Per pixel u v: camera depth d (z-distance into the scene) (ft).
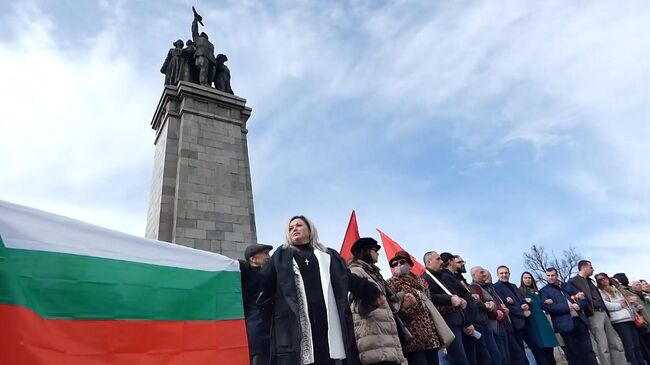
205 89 60.03
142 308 12.80
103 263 12.62
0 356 9.75
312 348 13.79
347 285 15.24
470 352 23.13
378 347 16.22
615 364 29.45
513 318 29.07
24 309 10.50
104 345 11.64
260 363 18.39
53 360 10.53
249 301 16.52
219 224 52.16
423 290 20.77
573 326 29.12
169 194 52.11
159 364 12.42
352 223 28.86
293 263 15.23
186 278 14.24
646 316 33.73
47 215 12.12
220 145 57.47
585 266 31.60
